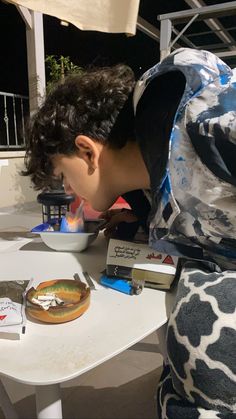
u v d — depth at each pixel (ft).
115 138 1.91
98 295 1.91
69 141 1.91
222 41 11.32
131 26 5.02
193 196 1.65
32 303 1.64
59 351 1.42
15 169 7.13
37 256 2.56
